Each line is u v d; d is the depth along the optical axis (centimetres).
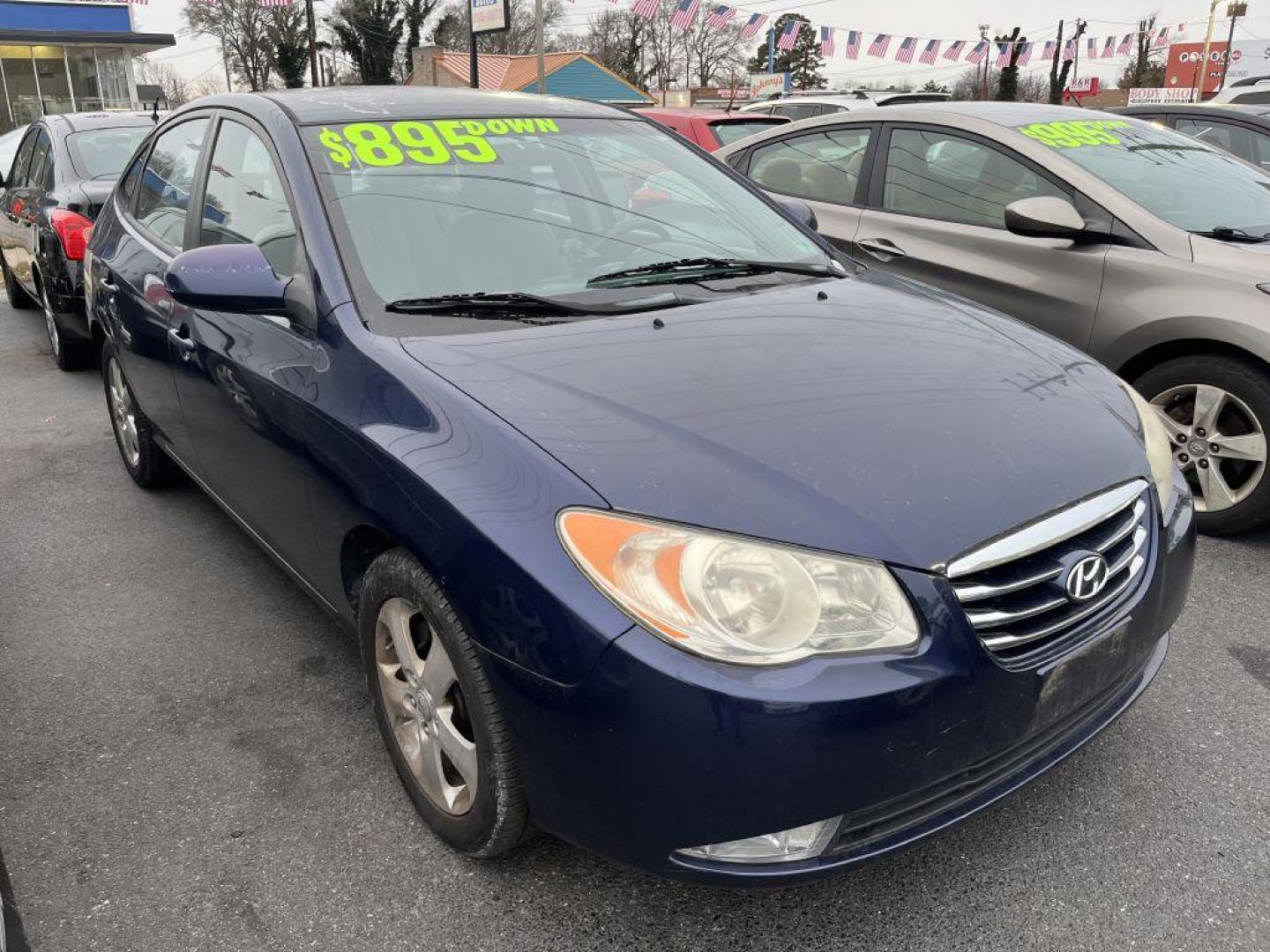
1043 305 416
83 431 532
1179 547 219
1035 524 187
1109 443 212
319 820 234
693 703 164
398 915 206
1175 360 383
